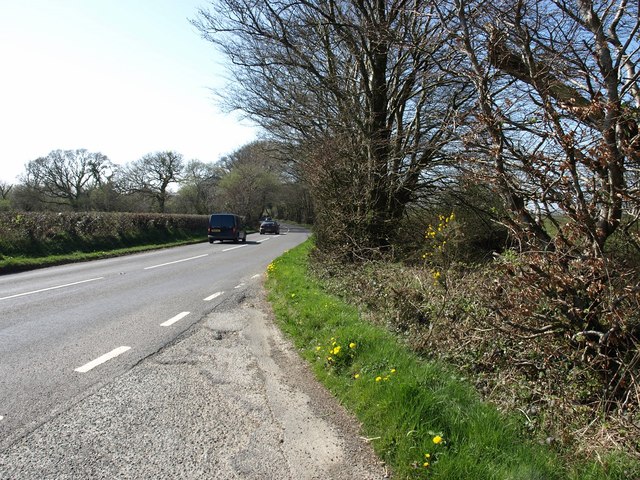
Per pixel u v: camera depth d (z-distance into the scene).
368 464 3.08
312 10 12.65
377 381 3.92
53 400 3.98
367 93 12.49
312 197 14.42
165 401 4.01
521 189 4.01
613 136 3.44
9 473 2.86
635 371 3.41
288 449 3.24
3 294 9.49
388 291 6.96
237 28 13.55
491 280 4.89
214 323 7.07
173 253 21.72
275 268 12.61
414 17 9.64
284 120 15.68
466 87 10.82
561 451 3.11
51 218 19.11
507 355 4.34
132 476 2.86
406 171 12.28
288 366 5.07
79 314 7.54
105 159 58.91
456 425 3.24
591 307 3.59
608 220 3.56
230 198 59.03
